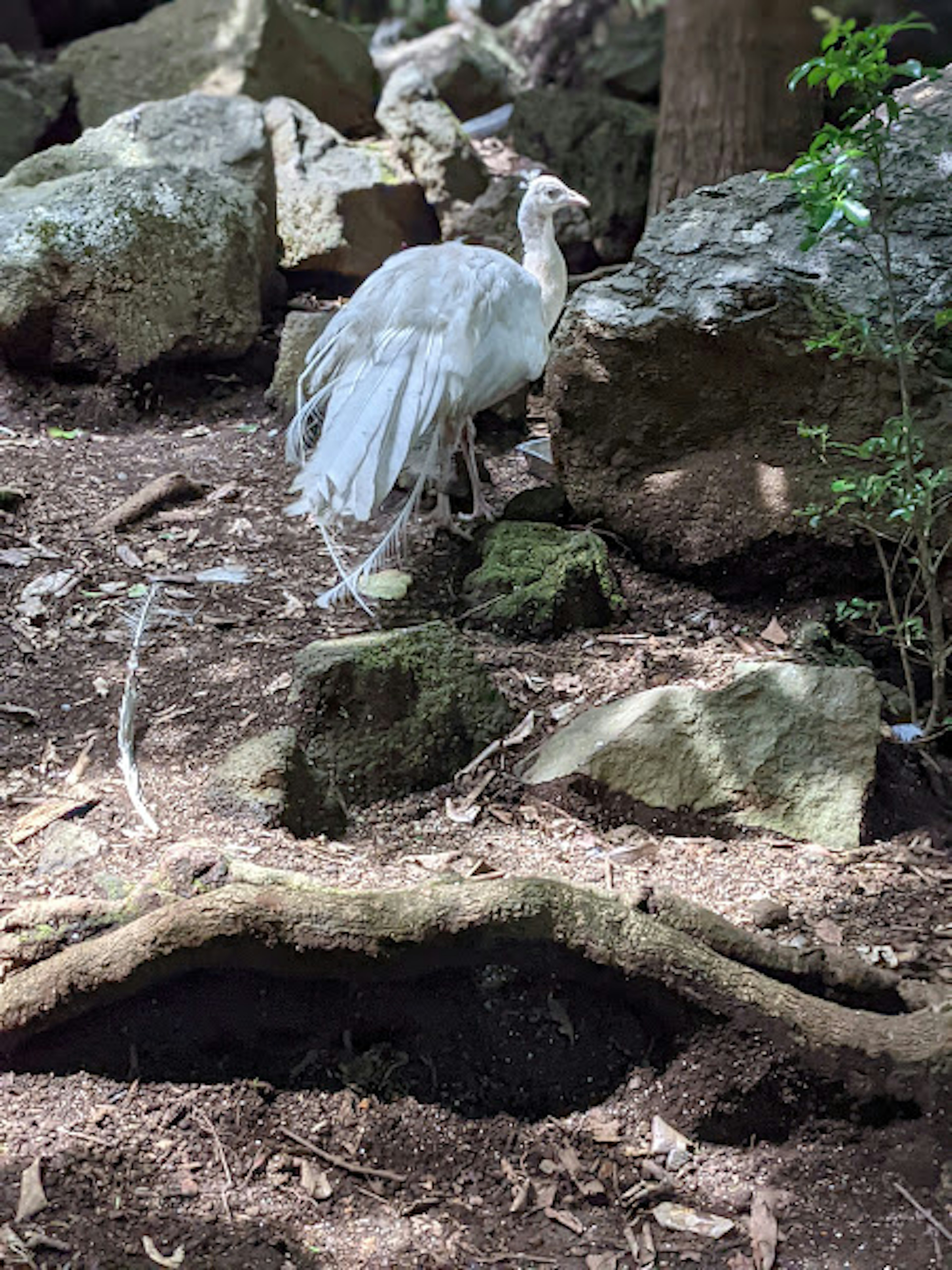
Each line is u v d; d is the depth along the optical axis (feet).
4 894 11.50
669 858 12.75
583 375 16.94
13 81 29.35
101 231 21.48
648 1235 9.78
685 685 14.74
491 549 16.78
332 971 10.53
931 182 16.28
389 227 26.50
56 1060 10.61
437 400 15.61
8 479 18.49
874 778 13.51
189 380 22.20
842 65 12.78
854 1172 10.24
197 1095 10.50
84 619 15.61
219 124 25.22
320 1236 9.64
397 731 13.62
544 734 14.19
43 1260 9.12
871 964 11.35
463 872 12.13
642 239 17.39
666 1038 10.78
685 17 23.40
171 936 10.34
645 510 17.08
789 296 15.84
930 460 15.38
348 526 17.80
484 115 33.14
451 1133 10.41
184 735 13.66
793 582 16.51
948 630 15.55
